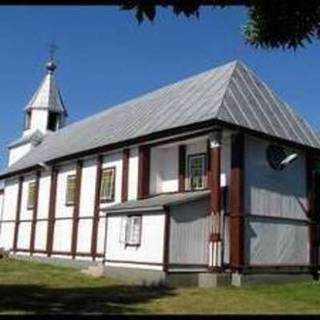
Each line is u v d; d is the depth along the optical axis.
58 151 36.62
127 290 20.14
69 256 31.77
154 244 22.88
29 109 53.88
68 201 32.97
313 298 19.30
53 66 55.72
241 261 22.77
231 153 23.95
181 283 22.27
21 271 26.72
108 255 25.59
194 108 25.64
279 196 25.17
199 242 23.22
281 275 24.41
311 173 27.02
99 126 36.06
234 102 24.84
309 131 27.73
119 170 28.83
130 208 24.42
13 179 41.69
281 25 7.38
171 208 22.66
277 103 27.52
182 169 26.20
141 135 26.70
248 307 16.59
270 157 25.09
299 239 25.77
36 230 36.50
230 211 23.41
